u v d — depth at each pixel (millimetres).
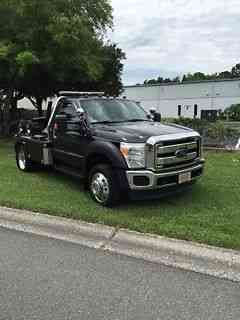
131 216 6285
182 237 5289
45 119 9734
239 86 63188
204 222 5938
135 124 7586
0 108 22641
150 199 7332
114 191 6746
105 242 5449
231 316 3637
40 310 3736
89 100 8109
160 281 4316
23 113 31625
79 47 17047
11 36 16328
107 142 6910
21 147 10281
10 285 4227
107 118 7828
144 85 73562
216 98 65438
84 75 20734
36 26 16047
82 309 3754
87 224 5926
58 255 5039
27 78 20812
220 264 4680
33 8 15711
